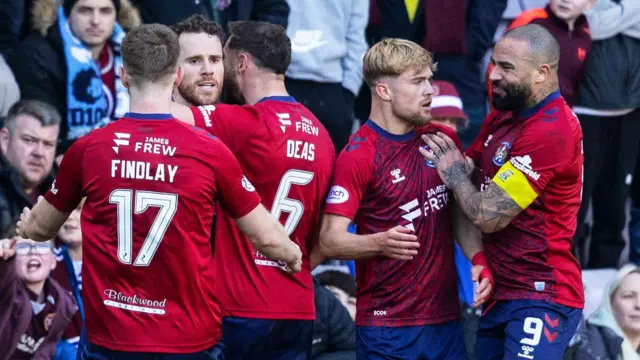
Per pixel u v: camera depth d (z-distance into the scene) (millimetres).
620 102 28062
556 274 18172
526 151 17812
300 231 17812
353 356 23469
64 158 15492
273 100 17672
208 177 15312
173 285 15328
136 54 15250
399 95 18062
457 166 18172
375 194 18203
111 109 25500
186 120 16828
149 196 15148
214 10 25672
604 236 28969
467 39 27984
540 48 17828
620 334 26125
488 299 18734
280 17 26031
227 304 17469
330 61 26578
